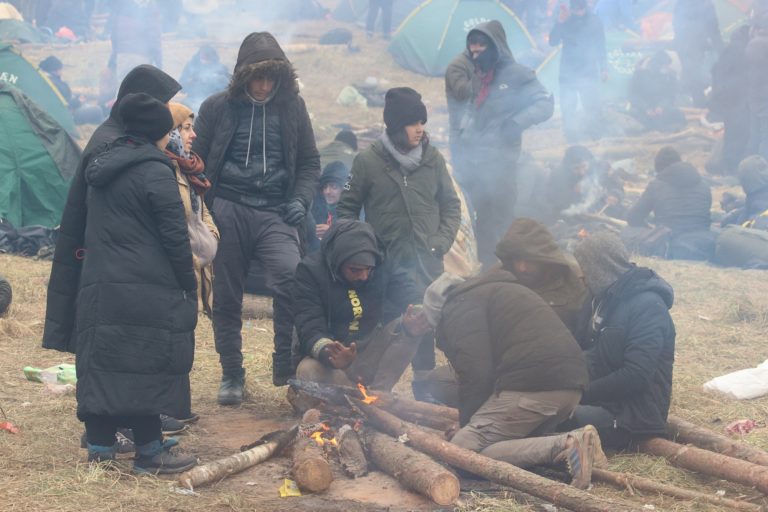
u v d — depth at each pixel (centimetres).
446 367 669
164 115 519
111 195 507
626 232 1267
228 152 679
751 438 621
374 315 634
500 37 1038
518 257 580
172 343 512
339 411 608
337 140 1255
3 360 779
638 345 570
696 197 1280
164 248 513
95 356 506
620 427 582
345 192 706
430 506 502
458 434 543
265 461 563
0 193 1253
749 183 1324
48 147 1288
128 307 504
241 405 692
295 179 700
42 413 642
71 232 534
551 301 591
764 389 721
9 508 466
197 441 607
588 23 1856
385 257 631
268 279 678
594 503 469
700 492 531
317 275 620
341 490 525
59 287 537
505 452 529
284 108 680
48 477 510
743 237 1218
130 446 571
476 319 553
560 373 537
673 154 1297
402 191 694
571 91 1889
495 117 1045
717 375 777
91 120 1938
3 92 1292
